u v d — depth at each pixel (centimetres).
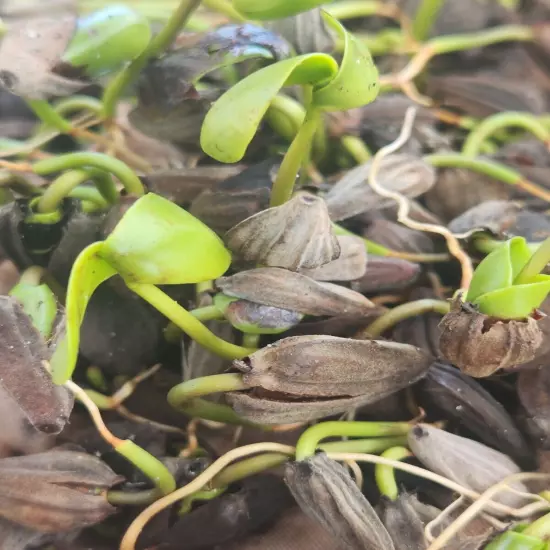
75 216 10
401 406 10
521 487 9
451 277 10
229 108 8
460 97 12
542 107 12
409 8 13
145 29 9
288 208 9
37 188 10
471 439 9
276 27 10
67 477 8
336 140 11
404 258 10
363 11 13
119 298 10
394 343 9
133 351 10
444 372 9
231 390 9
